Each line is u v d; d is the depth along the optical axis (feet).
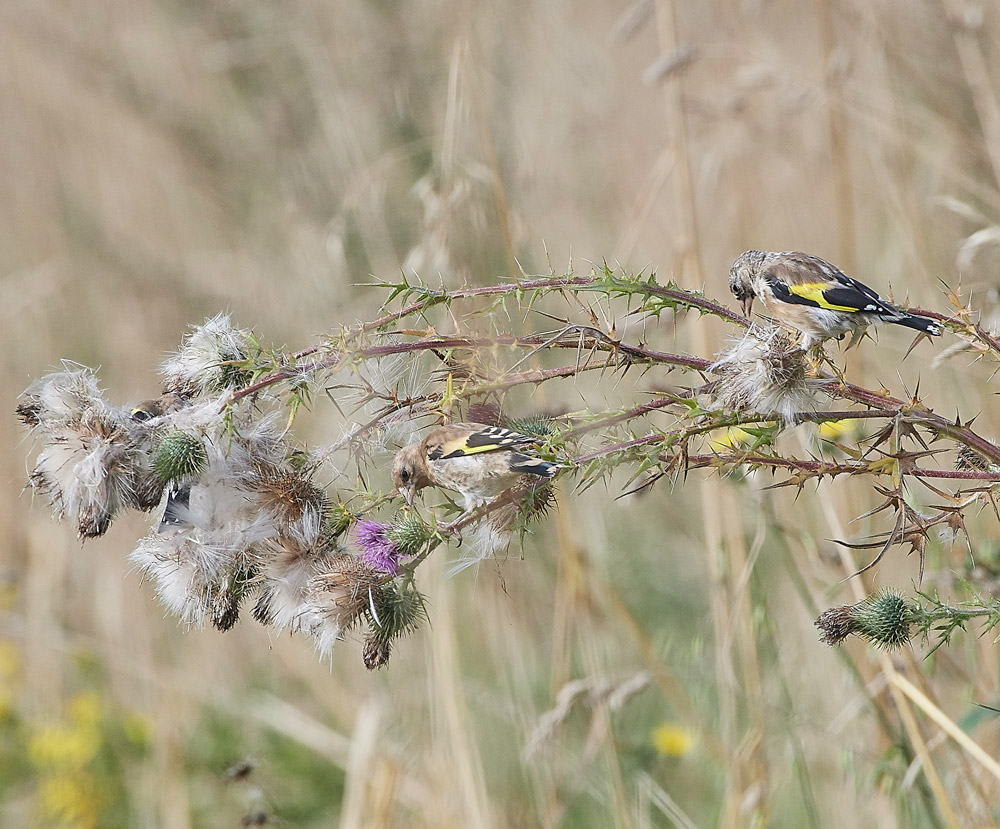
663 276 40.96
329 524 20.81
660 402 19.67
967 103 42.09
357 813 34.32
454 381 20.42
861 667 30.73
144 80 56.95
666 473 19.40
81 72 57.88
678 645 38.37
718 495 33.06
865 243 42.93
